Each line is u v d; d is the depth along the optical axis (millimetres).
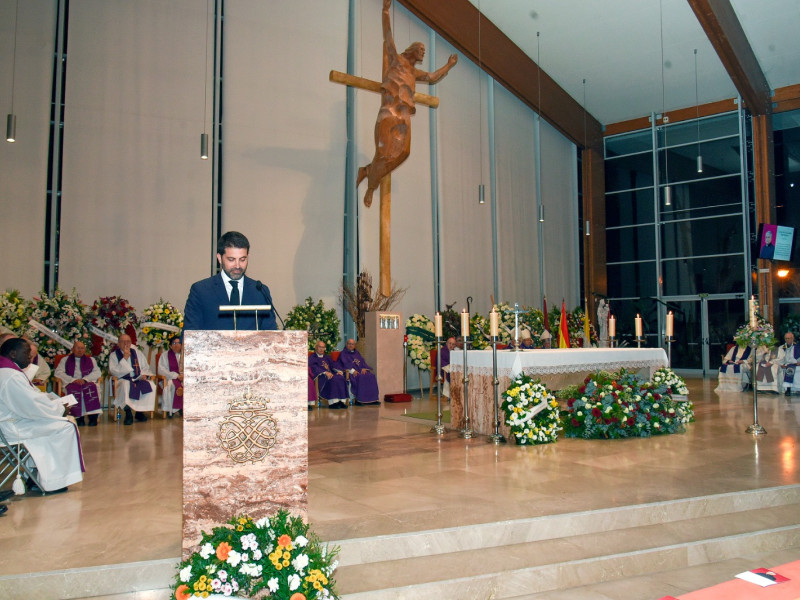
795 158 17609
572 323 16891
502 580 3439
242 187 11945
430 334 13484
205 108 11609
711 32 13344
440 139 15219
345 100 13320
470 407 7699
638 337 8977
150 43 11148
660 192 19719
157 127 11133
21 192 9914
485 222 16469
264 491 2969
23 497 4645
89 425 8633
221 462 2920
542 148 18938
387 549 3586
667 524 4227
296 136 12609
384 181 12094
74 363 8727
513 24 14922
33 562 3213
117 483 5086
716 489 4633
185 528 2869
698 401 11227
